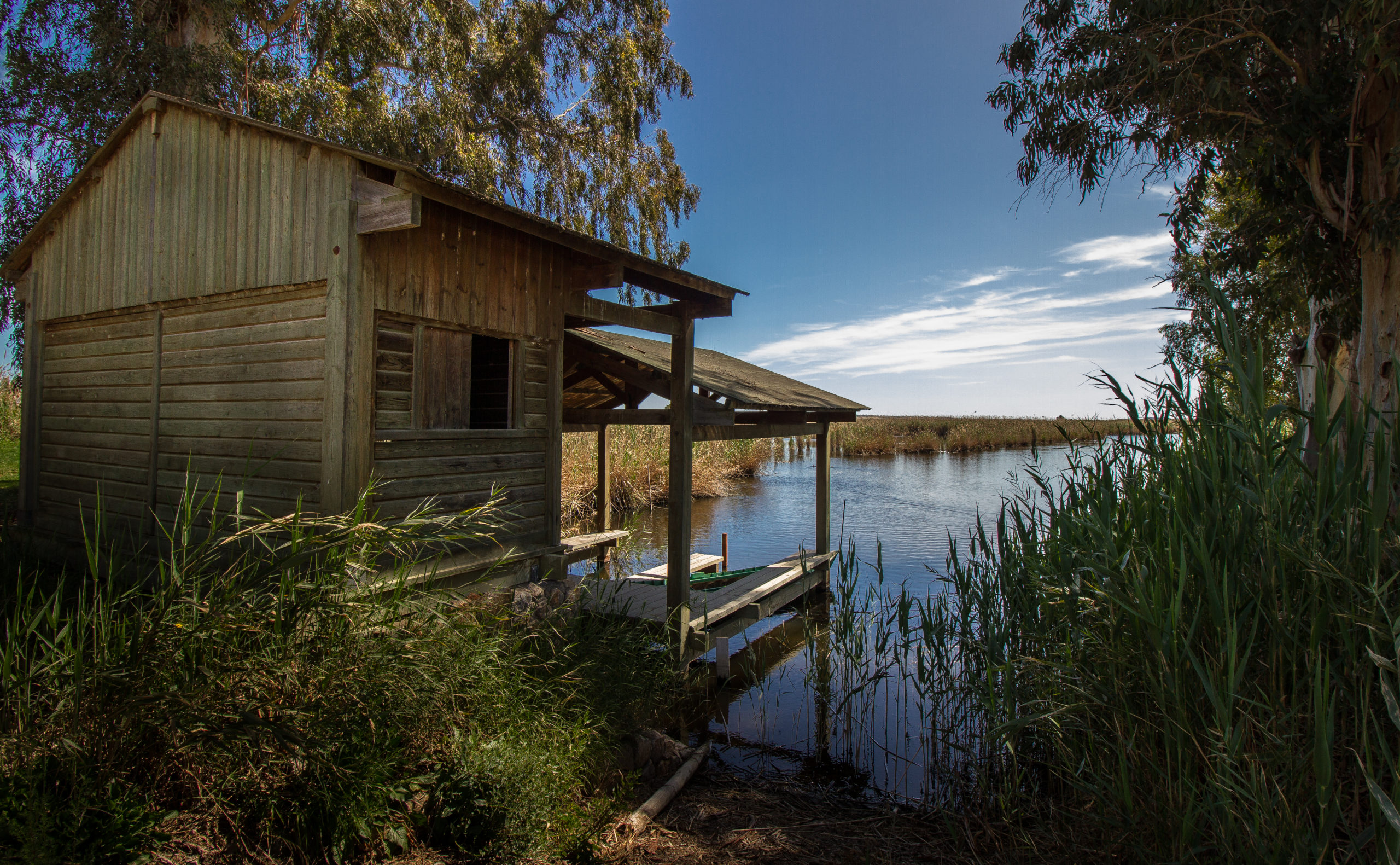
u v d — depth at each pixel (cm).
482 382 648
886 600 938
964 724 498
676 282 620
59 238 700
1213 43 681
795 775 480
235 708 248
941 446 3606
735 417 773
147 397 596
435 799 298
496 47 1545
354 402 440
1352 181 679
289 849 255
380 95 1305
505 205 473
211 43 1084
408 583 444
